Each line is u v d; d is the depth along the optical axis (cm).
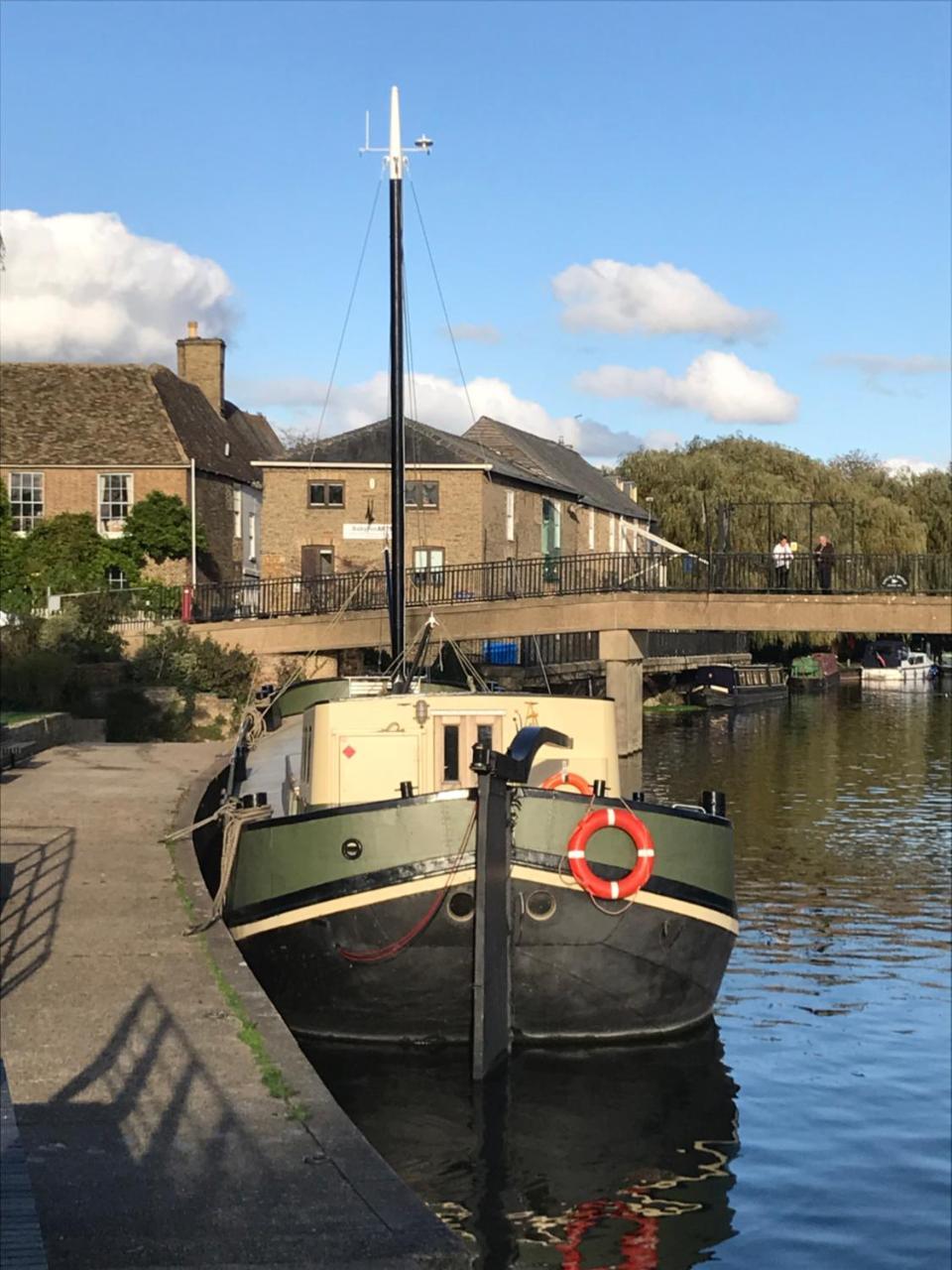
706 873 1368
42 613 3906
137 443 4875
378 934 1284
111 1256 620
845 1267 1022
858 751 4666
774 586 4438
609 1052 1355
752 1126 1298
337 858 1295
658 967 1340
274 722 2375
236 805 1497
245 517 5562
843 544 7238
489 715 1461
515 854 1284
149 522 4688
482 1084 1266
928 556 4800
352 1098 1238
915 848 2830
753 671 7175
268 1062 878
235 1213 665
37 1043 910
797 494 7331
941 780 3912
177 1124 776
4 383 5069
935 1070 1476
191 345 6019
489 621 4272
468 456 5109
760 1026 1631
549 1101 1252
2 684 2877
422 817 1277
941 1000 1752
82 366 5178
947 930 2134
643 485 7694
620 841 1309
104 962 1104
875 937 2091
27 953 1129
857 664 9031
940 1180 1186
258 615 4309
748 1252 1039
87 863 1478
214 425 5562
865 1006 1722
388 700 1462
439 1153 1159
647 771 4084
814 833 3006
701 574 5344
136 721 3080
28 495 4781
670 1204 1113
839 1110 1344
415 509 5100
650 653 6288
